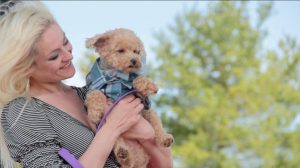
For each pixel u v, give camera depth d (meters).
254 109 13.04
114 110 2.75
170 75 14.22
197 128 13.51
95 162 2.56
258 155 12.86
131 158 2.80
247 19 14.81
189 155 12.77
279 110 12.95
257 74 13.61
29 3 2.84
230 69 14.45
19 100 2.73
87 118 2.85
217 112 13.19
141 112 3.00
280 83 13.50
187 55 14.70
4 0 3.22
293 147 12.87
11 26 2.72
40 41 2.71
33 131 2.61
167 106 14.32
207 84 14.53
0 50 2.72
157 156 3.00
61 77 2.81
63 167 2.49
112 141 2.65
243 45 14.55
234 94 13.36
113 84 2.83
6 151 2.89
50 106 2.73
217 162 13.04
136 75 2.88
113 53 2.84
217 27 14.73
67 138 2.67
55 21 2.80
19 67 2.75
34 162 2.53
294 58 13.63
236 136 12.88
